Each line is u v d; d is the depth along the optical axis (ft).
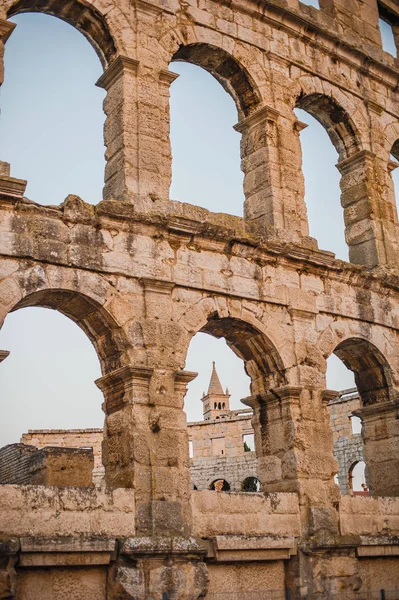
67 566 63.36
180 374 72.54
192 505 70.74
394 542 82.38
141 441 68.64
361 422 94.79
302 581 74.95
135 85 81.00
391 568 84.23
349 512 81.05
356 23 108.78
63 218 70.38
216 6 91.04
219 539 70.28
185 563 66.54
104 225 72.49
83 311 72.33
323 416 82.38
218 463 175.32
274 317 82.28
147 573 64.64
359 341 90.79
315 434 80.84
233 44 91.09
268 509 75.20
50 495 63.26
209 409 307.17
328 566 76.02
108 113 81.61
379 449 92.27
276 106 92.53
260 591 74.18
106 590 65.36
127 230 73.92
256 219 88.89
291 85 95.40
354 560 78.59
